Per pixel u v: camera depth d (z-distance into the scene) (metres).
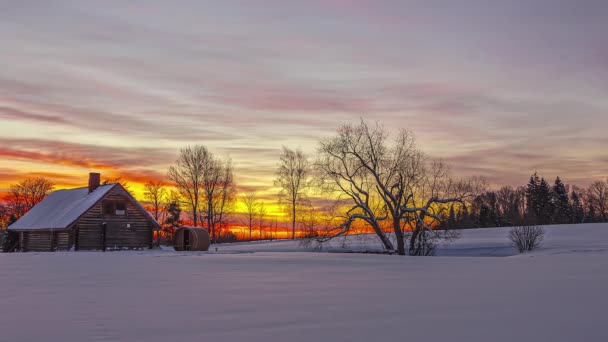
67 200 55.25
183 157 77.94
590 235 55.31
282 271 20.45
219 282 15.77
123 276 18.05
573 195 134.25
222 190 78.88
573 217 126.75
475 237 59.31
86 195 53.81
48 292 13.10
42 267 22.98
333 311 9.93
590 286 14.05
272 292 13.02
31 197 95.94
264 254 39.47
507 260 28.73
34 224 53.47
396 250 43.19
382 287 14.18
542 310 9.94
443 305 10.64
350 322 8.81
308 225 45.50
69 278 17.22
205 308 10.31
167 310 10.06
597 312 9.70
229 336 7.73
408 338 7.58
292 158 81.88
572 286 14.08
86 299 11.70
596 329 8.17
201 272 19.97
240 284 15.14
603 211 126.56
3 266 23.88
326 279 16.73
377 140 44.81
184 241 51.66
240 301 11.35
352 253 41.81
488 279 16.48
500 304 10.75
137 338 7.57
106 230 50.41
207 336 7.72
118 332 8.00
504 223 104.88
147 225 53.03
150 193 89.50
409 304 10.79
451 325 8.52
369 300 11.47
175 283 15.30
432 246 45.28
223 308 10.34
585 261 26.00
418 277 17.31
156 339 7.51
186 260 29.77
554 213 124.88
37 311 9.98
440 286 14.33
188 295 12.38
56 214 52.78
